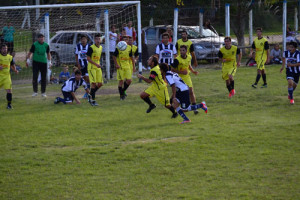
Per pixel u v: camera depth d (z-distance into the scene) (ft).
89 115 111.34
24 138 89.35
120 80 133.69
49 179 65.82
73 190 61.31
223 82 162.50
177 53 135.23
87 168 70.18
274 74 178.81
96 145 83.66
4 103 133.39
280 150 75.72
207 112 110.73
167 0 239.91
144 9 240.12
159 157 74.33
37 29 203.00
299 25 277.85
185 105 100.37
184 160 72.13
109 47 189.37
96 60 132.26
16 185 63.87
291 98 118.11
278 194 57.57
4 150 81.25
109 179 65.05
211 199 56.70
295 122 96.43
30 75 202.80
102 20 206.69
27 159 75.41
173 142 83.15
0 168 71.26
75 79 128.06
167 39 133.18
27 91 159.63
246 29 318.24
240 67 206.08
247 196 57.26
